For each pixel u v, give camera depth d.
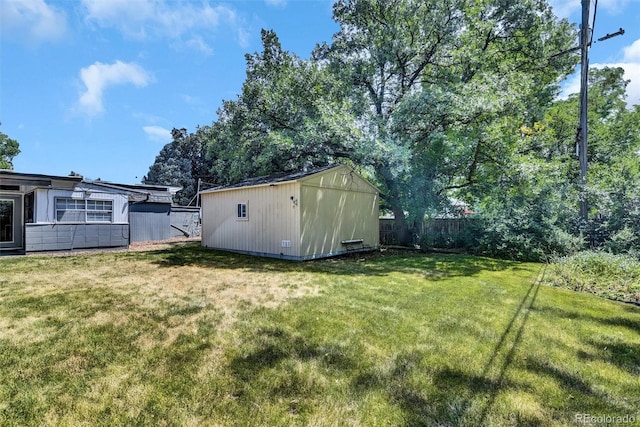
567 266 6.23
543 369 2.57
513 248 8.84
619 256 6.37
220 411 2.04
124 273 6.55
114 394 2.22
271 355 2.81
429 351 2.88
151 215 14.75
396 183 12.38
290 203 8.63
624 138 18.31
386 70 12.85
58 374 2.49
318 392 2.25
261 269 7.08
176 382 2.37
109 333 3.29
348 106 10.73
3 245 10.60
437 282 5.72
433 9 11.92
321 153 11.99
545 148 13.38
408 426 1.91
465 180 11.48
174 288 5.23
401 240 13.18
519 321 3.65
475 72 12.18
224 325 3.53
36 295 4.76
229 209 10.55
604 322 3.63
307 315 3.86
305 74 12.11
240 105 13.04
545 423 1.94
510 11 12.37
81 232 10.24
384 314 3.89
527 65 13.62
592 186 9.54
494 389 2.29
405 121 10.68
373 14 12.54
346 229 10.09
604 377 2.46
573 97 18.80
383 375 2.47
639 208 8.21
